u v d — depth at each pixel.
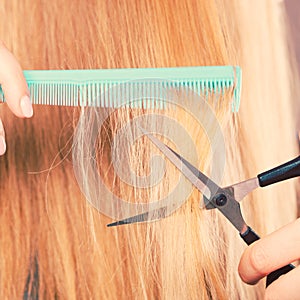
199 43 0.87
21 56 0.89
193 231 0.78
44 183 0.83
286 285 0.57
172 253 0.78
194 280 0.79
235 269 0.79
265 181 0.65
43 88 0.71
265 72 0.95
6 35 0.91
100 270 0.79
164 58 0.85
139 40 0.86
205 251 0.79
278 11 0.99
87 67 0.86
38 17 0.92
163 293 0.78
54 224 0.81
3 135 0.69
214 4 0.90
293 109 0.93
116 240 0.80
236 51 0.92
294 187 0.89
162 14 0.87
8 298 0.79
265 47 0.96
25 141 0.84
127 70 0.70
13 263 0.80
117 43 0.87
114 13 0.89
